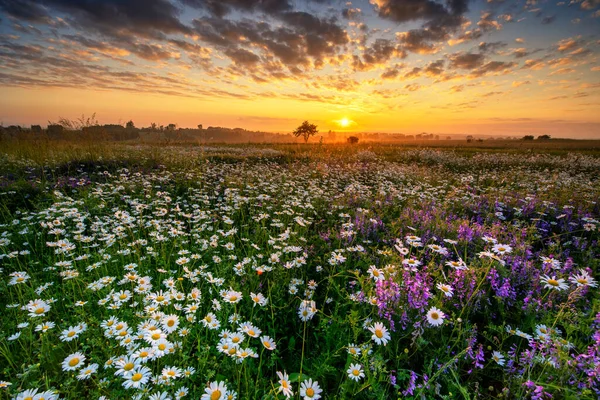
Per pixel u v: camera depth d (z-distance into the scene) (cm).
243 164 1495
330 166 1648
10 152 1234
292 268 407
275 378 252
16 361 252
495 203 704
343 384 221
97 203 691
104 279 316
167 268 402
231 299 271
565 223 584
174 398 208
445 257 426
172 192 896
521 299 334
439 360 247
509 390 219
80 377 204
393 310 273
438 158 2155
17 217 637
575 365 207
